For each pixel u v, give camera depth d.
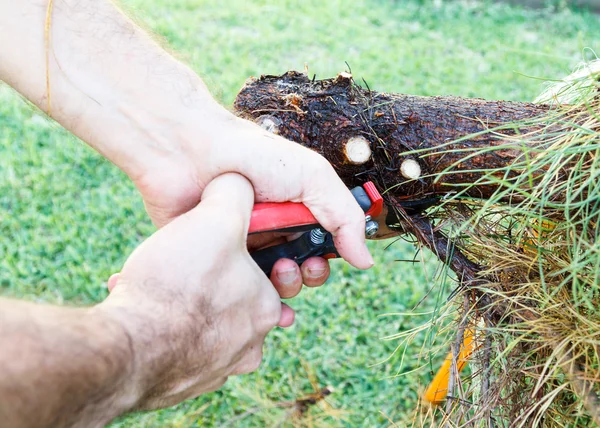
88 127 0.46
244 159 0.44
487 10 1.80
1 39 0.45
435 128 0.49
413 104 0.49
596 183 0.44
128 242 0.97
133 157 0.46
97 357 0.33
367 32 1.65
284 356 0.81
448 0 1.86
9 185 1.05
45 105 0.46
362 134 0.49
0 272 0.91
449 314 0.52
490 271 0.48
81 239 0.97
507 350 0.45
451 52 1.59
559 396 0.47
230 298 0.40
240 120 0.46
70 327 0.33
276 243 0.49
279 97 0.50
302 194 0.44
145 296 0.37
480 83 1.43
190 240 0.39
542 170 0.46
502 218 0.50
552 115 0.47
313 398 0.71
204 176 0.45
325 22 1.68
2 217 1.00
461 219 0.50
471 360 0.51
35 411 0.30
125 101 0.45
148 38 0.48
